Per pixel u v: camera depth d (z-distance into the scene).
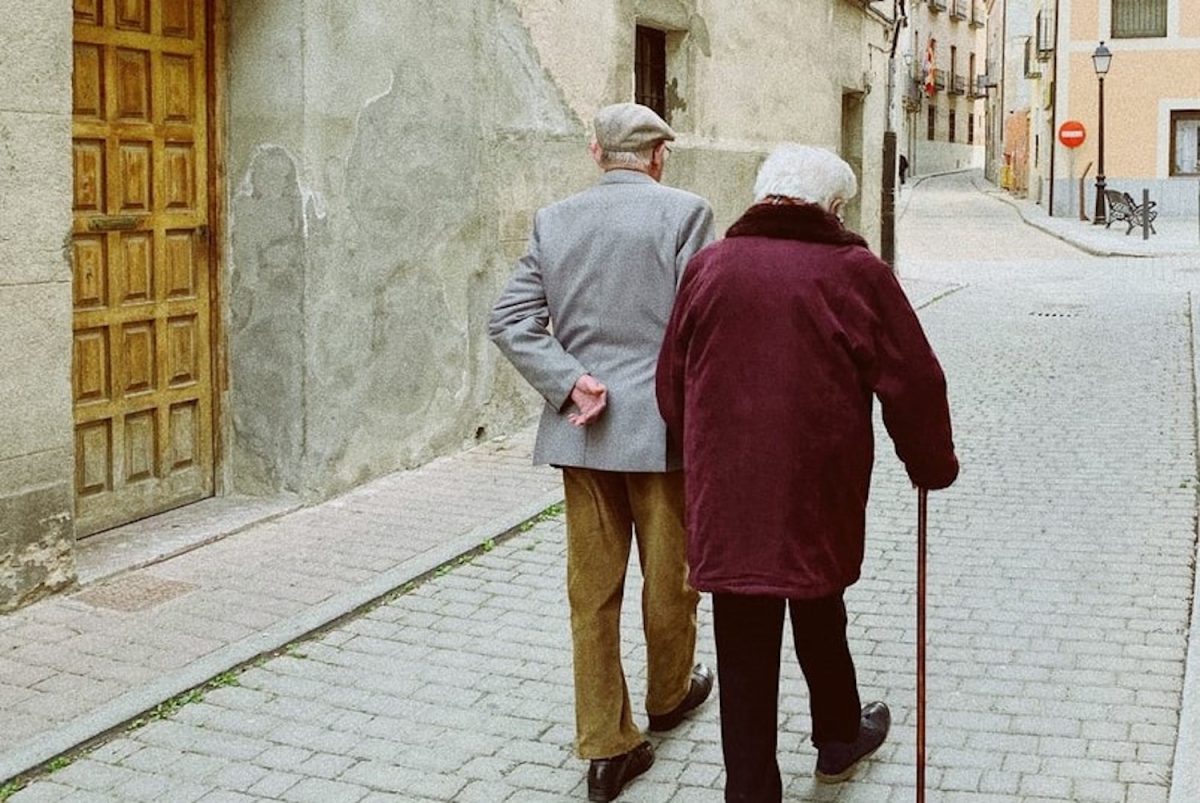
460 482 7.23
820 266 3.21
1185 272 19.84
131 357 6.23
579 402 3.71
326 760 4.04
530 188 8.60
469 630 5.12
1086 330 13.11
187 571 5.69
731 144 12.06
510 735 4.21
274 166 6.61
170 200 6.41
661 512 3.85
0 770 3.88
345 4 6.78
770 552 3.18
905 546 6.16
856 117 16.95
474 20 7.91
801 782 3.88
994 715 4.31
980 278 19.08
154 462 6.41
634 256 3.72
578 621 3.80
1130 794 3.76
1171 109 35.12
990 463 7.71
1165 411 9.12
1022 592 5.52
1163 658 4.78
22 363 5.15
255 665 4.75
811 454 3.19
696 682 4.30
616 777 3.79
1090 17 35.25
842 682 3.73
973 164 82.31
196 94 6.55
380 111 7.10
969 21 75.12
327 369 6.78
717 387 3.24
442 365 7.77
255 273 6.70
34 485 5.23
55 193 5.25
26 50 5.10
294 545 6.07
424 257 7.55
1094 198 35.75
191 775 3.94
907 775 3.91
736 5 12.01
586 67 9.27
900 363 3.21
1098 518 6.59
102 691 4.48
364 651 4.91
